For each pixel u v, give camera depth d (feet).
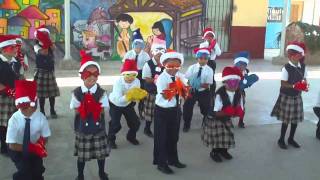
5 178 14.05
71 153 16.49
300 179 14.85
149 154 16.70
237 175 14.98
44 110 22.08
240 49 43.88
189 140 18.52
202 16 41.60
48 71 19.98
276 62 40.40
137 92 15.84
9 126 11.62
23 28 35.42
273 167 15.81
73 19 37.11
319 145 18.39
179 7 40.42
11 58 16.05
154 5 39.40
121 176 14.57
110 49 38.81
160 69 18.11
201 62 19.10
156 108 14.82
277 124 21.22
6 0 34.60
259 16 43.88
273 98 26.55
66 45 34.22
